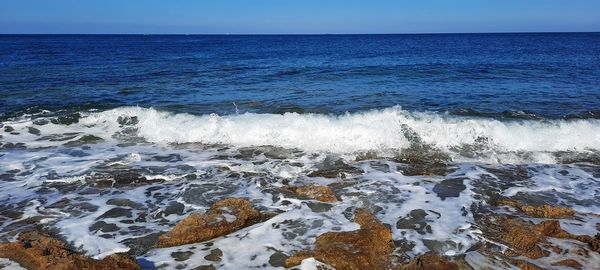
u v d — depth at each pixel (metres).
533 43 58.16
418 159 9.45
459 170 8.73
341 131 10.63
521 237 5.53
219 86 18.06
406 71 23.17
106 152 9.87
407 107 13.81
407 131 10.71
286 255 5.24
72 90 16.73
